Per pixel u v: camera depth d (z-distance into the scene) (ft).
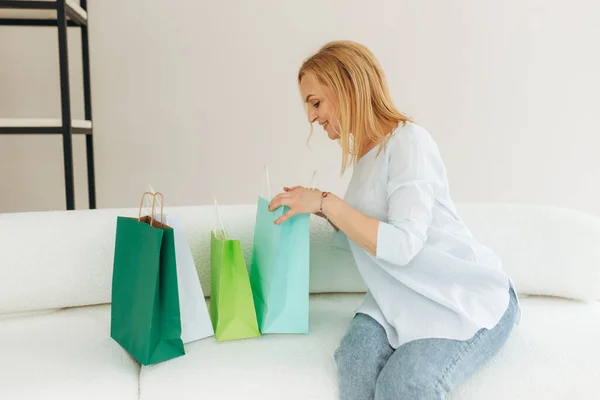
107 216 5.43
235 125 10.16
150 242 4.14
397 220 4.15
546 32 10.54
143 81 9.82
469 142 10.73
